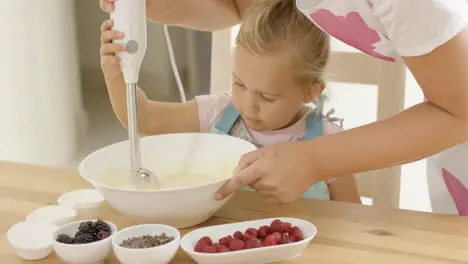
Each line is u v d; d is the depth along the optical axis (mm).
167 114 1222
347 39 910
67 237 738
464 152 1049
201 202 783
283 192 824
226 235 783
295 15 1084
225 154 972
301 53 1070
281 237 743
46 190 945
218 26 1292
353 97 1422
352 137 823
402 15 744
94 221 776
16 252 762
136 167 841
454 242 775
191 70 1932
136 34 788
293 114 1134
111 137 2180
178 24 1244
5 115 1932
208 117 1226
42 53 2006
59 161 2135
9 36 1894
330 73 1228
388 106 1194
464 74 752
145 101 1204
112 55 1001
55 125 2102
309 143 838
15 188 951
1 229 818
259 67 1054
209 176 981
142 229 760
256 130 1170
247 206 888
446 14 728
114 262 741
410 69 792
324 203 897
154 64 1958
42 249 740
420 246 765
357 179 1269
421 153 814
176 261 739
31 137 2023
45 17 1994
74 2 2096
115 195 767
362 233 799
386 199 1230
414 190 1459
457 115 786
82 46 2143
